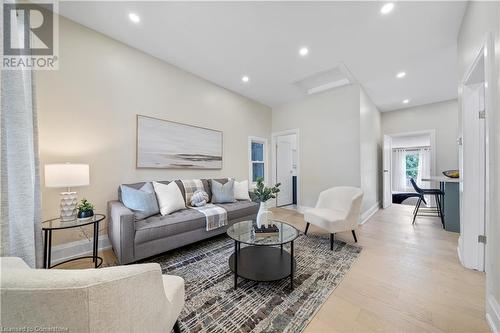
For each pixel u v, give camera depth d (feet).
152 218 7.34
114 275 2.19
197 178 11.30
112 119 8.10
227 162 13.08
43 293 1.81
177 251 7.72
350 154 12.24
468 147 6.34
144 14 6.76
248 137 14.61
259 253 6.91
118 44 8.24
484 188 6.17
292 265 5.46
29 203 4.58
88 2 6.28
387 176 17.08
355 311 4.52
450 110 14.85
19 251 4.42
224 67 10.30
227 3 6.26
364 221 12.09
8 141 4.29
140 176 8.95
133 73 8.69
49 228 5.38
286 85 12.47
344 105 12.52
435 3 6.10
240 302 4.83
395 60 9.41
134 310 2.38
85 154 7.39
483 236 6.16
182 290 3.60
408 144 24.94
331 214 8.61
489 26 4.42
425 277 5.89
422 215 13.75
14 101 4.38
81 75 7.30
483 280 5.68
